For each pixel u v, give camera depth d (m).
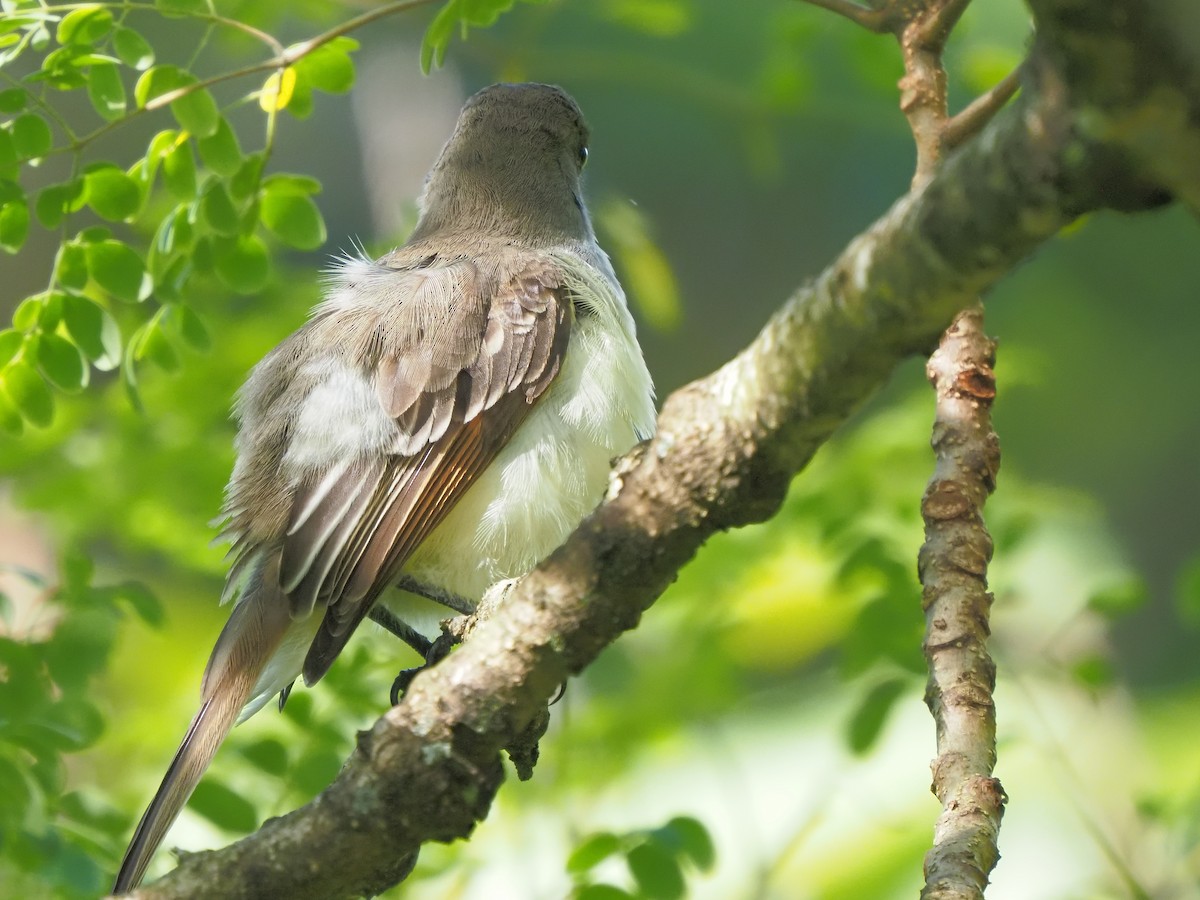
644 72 11.02
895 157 18.27
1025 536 9.30
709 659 10.02
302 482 8.41
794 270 19.50
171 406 10.16
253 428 8.83
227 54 10.55
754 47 15.93
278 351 9.02
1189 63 3.32
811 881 10.90
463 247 9.70
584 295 8.92
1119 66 3.38
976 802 5.50
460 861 8.61
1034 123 3.71
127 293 7.55
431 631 9.33
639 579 5.34
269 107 7.44
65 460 10.24
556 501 8.45
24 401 7.62
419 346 8.57
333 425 8.45
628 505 5.25
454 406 8.47
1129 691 14.99
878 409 14.06
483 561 8.51
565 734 9.80
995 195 3.86
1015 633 10.10
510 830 9.43
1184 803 8.77
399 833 5.83
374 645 9.27
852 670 8.79
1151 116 3.43
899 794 11.20
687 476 5.09
